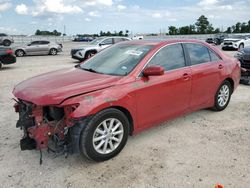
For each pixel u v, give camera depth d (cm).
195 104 516
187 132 488
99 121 366
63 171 361
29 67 1367
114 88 382
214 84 548
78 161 386
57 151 370
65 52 2627
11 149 418
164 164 379
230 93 610
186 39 516
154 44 465
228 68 578
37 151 411
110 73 429
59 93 352
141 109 416
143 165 377
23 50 2169
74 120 350
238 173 358
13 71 1214
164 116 457
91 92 364
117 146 397
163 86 438
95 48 1653
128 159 393
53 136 366
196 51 522
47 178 345
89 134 360
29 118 365
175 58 477
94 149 369
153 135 474
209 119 553
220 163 382
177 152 414
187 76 479
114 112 381
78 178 346
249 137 470
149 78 422
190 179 344
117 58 463
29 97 361
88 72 444
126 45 499
